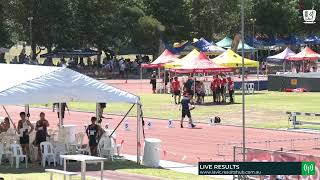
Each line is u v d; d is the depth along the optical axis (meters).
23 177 46.47
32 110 108.88
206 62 123.25
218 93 119.44
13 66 59.72
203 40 197.25
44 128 55.94
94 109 109.31
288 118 88.62
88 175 49.06
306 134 76.56
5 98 51.41
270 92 144.38
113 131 60.25
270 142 67.50
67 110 103.75
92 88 54.91
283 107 107.94
